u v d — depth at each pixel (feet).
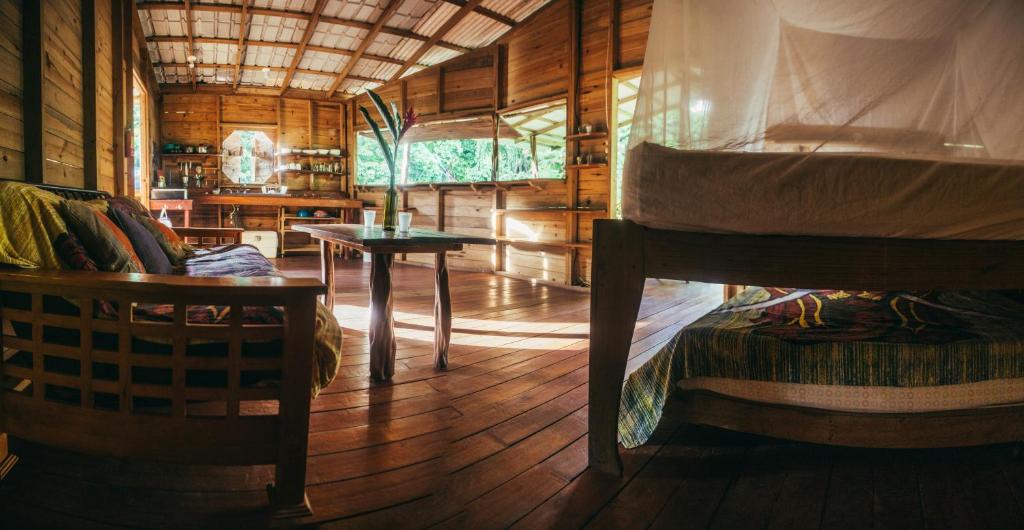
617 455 5.65
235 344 4.60
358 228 11.73
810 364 5.72
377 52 25.62
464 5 20.79
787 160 5.07
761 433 5.85
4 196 5.16
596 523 4.71
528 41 22.17
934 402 5.63
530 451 6.17
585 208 19.93
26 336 5.37
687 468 5.82
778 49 8.10
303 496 4.76
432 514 4.81
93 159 11.26
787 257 5.26
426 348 10.69
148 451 4.72
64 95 9.87
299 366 4.68
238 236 13.46
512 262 23.49
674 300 16.79
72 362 5.24
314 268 23.91
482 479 5.49
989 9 7.62
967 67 8.02
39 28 8.11
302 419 4.71
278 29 22.93
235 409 4.66
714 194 5.25
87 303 4.72
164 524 4.53
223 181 31.07
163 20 21.52
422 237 8.79
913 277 5.16
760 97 7.79
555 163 24.29
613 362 5.65
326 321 5.41
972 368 5.65
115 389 4.73
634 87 19.79
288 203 28.60
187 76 28.45
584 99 19.99
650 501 5.10
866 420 5.56
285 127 31.65
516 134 24.11
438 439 6.44
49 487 5.02
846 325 6.55
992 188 4.88
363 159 32.96
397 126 11.09
